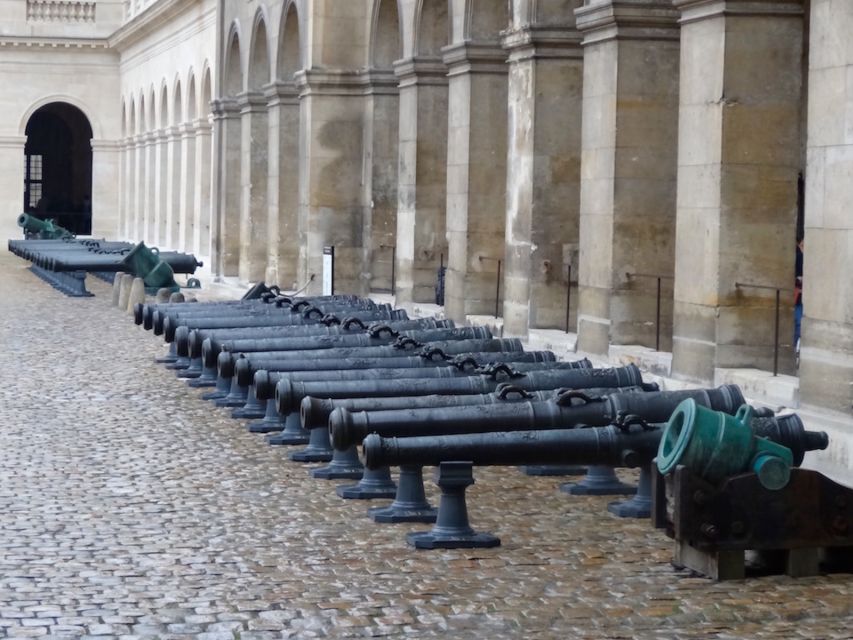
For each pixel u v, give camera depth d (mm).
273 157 40656
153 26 65062
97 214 77438
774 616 11891
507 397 16375
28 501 16031
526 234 25203
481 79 27703
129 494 16453
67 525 14930
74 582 12805
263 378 19594
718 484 12859
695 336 19578
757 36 18891
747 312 19141
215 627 11578
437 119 31172
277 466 18250
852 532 12945
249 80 43625
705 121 19266
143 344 31594
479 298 27969
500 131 27812
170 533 14641
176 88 61188
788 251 19125
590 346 22781
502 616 11875
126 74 74750
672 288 22203
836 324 16500
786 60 18953
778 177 19062
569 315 25156
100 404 23156
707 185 19250
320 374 18781
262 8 42000
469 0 27609
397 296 32125
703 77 19297
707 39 19188
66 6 76562
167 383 25625
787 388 17641
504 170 27844
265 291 29734
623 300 22172
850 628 11602
